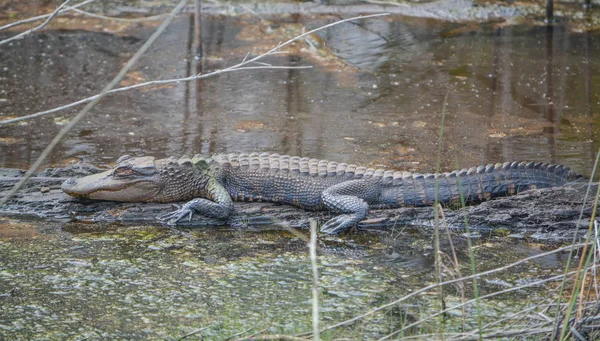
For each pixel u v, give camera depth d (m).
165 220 10.78
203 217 10.83
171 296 8.54
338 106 15.96
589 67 18.64
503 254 9.77
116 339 7.61
